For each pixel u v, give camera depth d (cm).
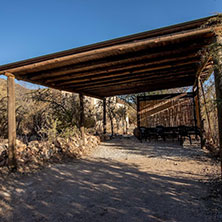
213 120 602
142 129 862
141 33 322
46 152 518
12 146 415
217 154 462
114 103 1227
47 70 474
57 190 308
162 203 242
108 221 208
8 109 423
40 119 906
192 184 301
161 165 437
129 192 286
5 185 333
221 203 229
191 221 198
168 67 475
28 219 222
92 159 544
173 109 885
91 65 419
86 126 1000
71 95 1021
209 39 324
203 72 540
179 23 302
